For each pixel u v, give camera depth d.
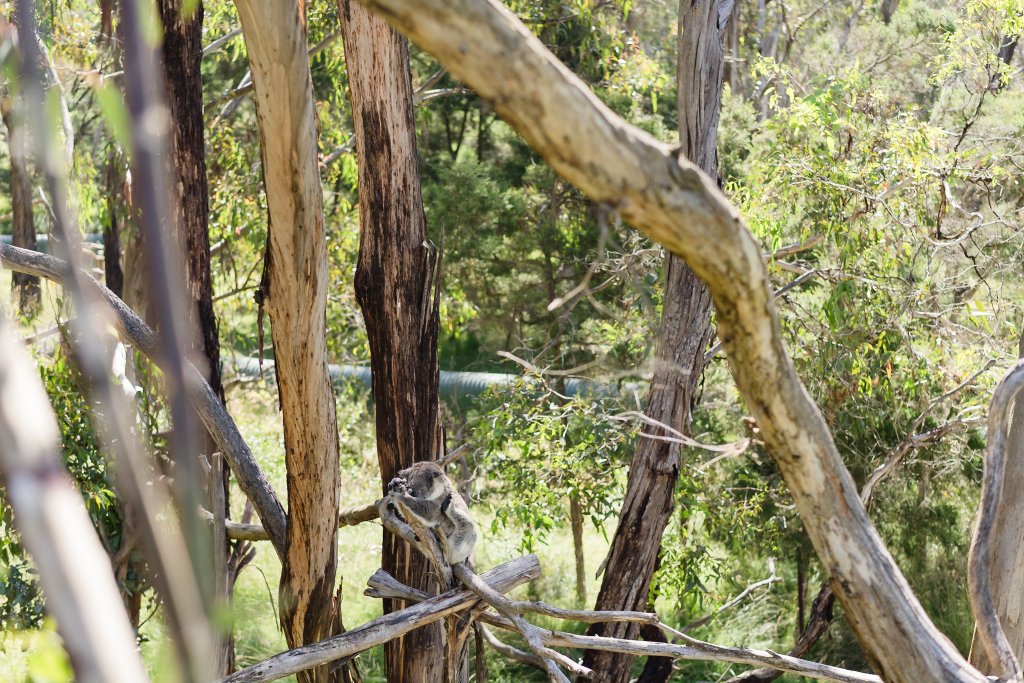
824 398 9.40
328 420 5.04
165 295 0.67
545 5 11.42
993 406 3.23
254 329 17.84
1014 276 9.77
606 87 12.34
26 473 0.59
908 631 2.41
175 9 6.59
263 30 3.59
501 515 7.79
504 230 13.05
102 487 5.98
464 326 13.27
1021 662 6.12
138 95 0.69
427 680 5.99
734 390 10.28
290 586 5.52
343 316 12.43
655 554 7.90
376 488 12.26
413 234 5.95
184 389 0.66
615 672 7.81
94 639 0.55
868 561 2.39
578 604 11.66
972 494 9.92
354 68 5.74
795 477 2.35
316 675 5.05
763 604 11.27
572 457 7.84
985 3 9.35
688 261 1.93
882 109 9.86
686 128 7.52
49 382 5.77
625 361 9.87
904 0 15.52
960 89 11.08
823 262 9.88
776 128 9.23
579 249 12.48
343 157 12.50
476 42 1.50
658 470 7.78
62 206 0.72
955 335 9.33
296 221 4.29
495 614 4.96
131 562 6.23
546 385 8.16
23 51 0.75
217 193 11.90
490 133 17.38
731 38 18.77
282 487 12.66
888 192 8.48
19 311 5.30
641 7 15.42
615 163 1.71
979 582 3.27
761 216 8.41
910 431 8.36
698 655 4.69
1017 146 9.73
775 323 2.08
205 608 0.64
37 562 0.57
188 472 0.65
